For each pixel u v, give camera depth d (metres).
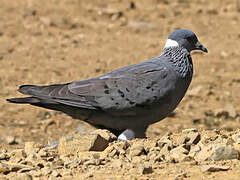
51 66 21.16
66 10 27.39
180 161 9.08
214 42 24.23
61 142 9.98
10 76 19.97
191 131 10.70
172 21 26.50
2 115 17.08
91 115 11.45
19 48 22.89
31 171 8.94
